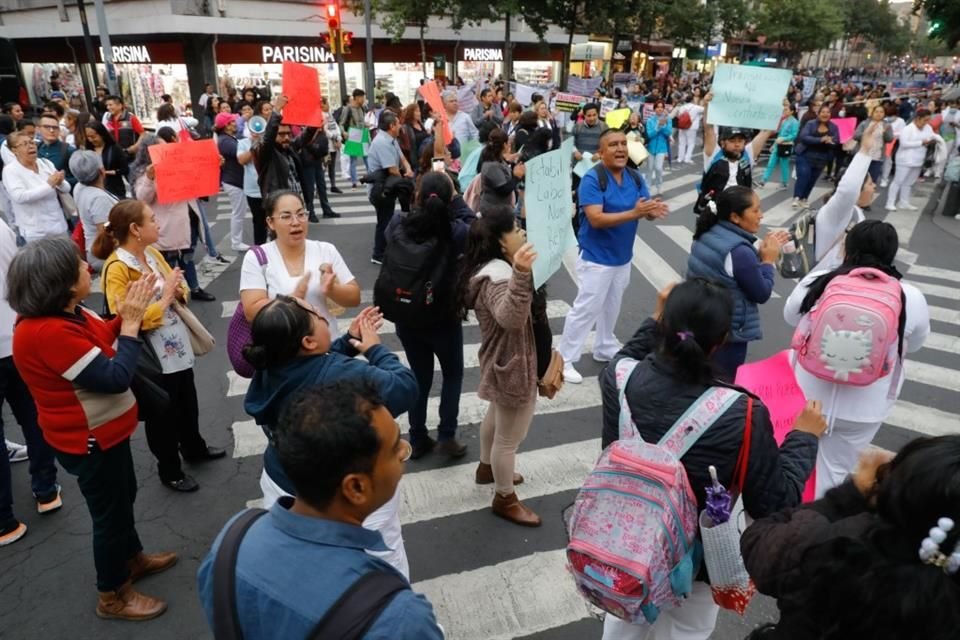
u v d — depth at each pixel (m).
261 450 4.62
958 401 5.43
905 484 1.23
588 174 5.17
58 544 3.70
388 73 29.53
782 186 14.57
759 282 3.81
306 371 2.23
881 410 3.30
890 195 12.29
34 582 3.42
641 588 1.92
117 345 2.81
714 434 1.97
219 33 23.28
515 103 12.52
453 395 4.32
